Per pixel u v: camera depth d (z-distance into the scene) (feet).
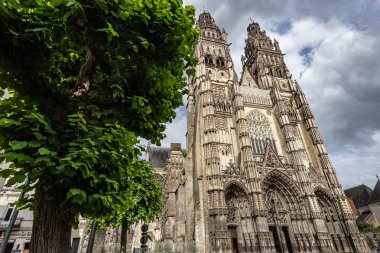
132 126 30.14
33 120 19.65
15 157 17.70
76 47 25.44
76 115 21.94
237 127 163.73
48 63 23.62
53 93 24.73
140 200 91.35
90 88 27.14
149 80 29.81
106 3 22.63
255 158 162.81
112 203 22.52
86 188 20.47
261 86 217.77
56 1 19.17
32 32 21.36
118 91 27.04
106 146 22.98
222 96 188.55
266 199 146.10
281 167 156.97
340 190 158.40
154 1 26.71
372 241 171.22
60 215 20.34
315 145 178.29
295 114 196.13
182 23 28.02
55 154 18.89
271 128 184.24
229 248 117.08
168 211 209.56
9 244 103.71
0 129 19.79
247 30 276.62
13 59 21.62
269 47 249.14
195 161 162.40
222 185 134.21
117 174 23.94
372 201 246.06
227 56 216.74
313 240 136.46
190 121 204.64
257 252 123.13
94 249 101.65
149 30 26.35
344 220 149.07
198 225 131.34
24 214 110.73
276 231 142.20
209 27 236.84
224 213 125.49
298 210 146.82
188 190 172.14
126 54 26.48
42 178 19.16
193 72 34.65
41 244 18.85
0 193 108.68
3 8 19.89
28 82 23.15
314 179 161.58
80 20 21.56
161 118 32.96
